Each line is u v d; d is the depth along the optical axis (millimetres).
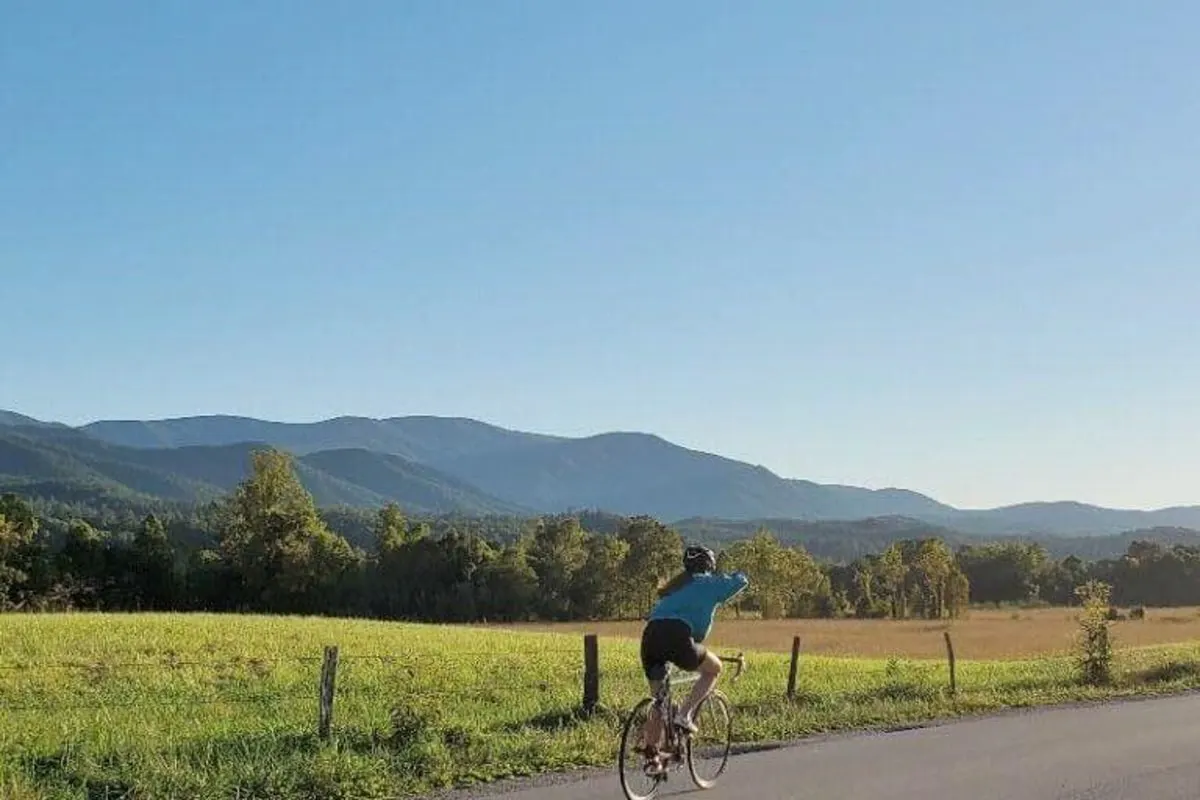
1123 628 77875
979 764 12750
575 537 135000
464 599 119875
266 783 11117
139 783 10812
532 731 14719
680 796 10680
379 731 14141
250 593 106312
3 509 104188
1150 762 12953
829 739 15164
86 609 103250
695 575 10531
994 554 181500
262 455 106000
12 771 11211
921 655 48719
